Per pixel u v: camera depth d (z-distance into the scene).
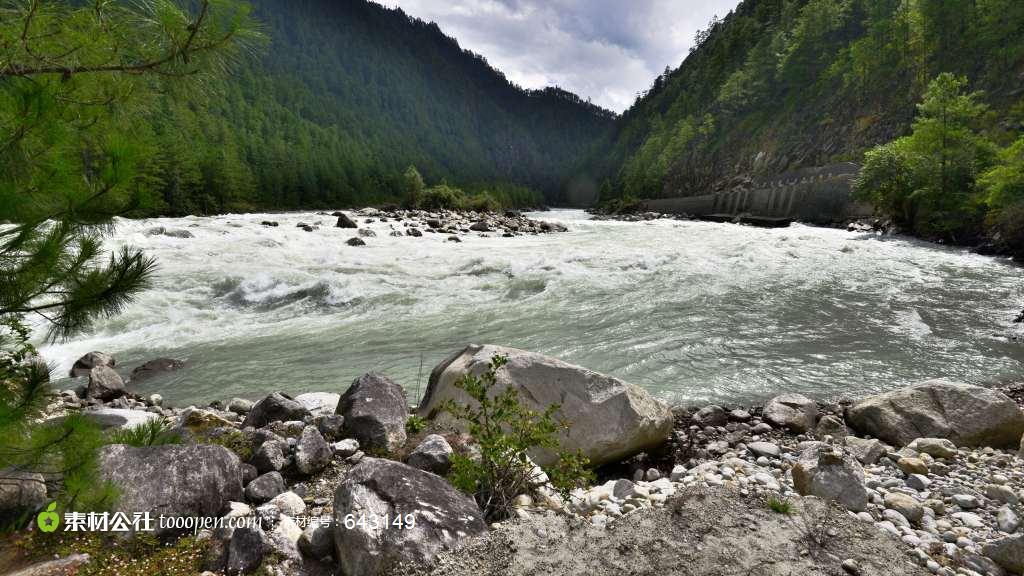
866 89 75.00
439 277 16.14
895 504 3.98
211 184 63.06
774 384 8.22
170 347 9.73
